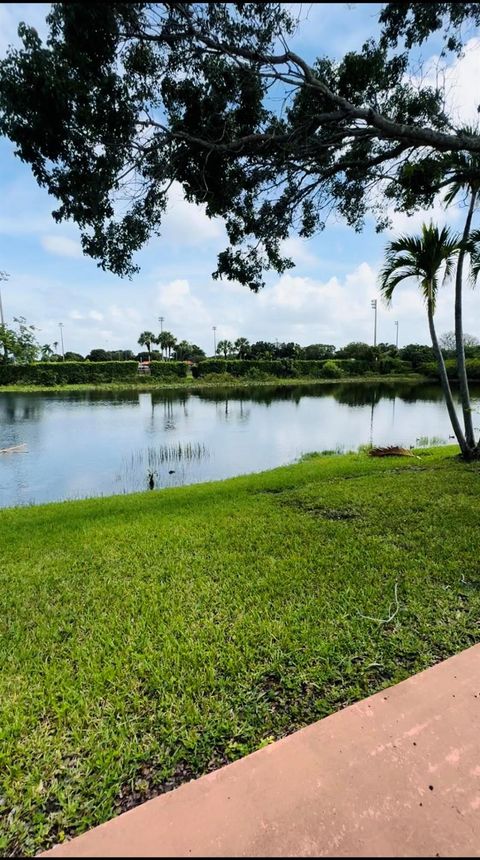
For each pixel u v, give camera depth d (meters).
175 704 1.79
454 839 1.18
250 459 10.78
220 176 3.79
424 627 2.26
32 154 2.82
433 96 3.93
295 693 1.82
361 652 2.07
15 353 36.09
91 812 1.36
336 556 3.24
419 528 3.79
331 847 1.16
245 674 1.95
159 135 3.20
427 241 6.47
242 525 4.08
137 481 8.93
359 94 3.67
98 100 2.70
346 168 4.36
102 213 3.26
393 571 2.95
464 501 4.55
